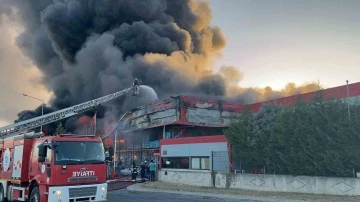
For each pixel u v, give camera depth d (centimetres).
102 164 1177
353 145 1582
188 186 2291
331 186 1647
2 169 1434
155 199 1669
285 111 1892
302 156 1773
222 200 1619
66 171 1102
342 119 1645
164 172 2711
